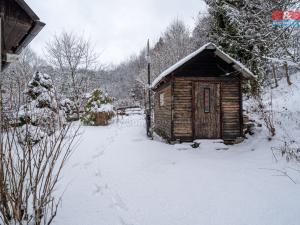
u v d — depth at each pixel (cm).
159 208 388
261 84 1357
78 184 496
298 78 1425
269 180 512
